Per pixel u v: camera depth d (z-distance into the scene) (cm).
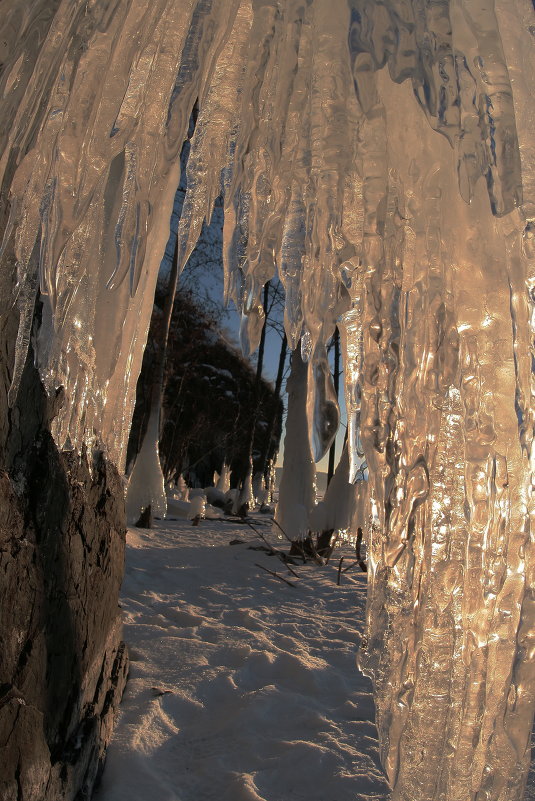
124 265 137
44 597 181
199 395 1892
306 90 144
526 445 148
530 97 149
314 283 141
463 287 156
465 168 125
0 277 147
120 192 156
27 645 168
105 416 207
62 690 192
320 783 235
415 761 156
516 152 125
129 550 714
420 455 149
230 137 155
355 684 340
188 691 302
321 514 709
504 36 152
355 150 144
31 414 177
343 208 152
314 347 143
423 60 126
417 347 150
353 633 433
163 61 140
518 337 149
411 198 152
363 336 146
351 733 276
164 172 141
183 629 402
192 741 263
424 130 152
